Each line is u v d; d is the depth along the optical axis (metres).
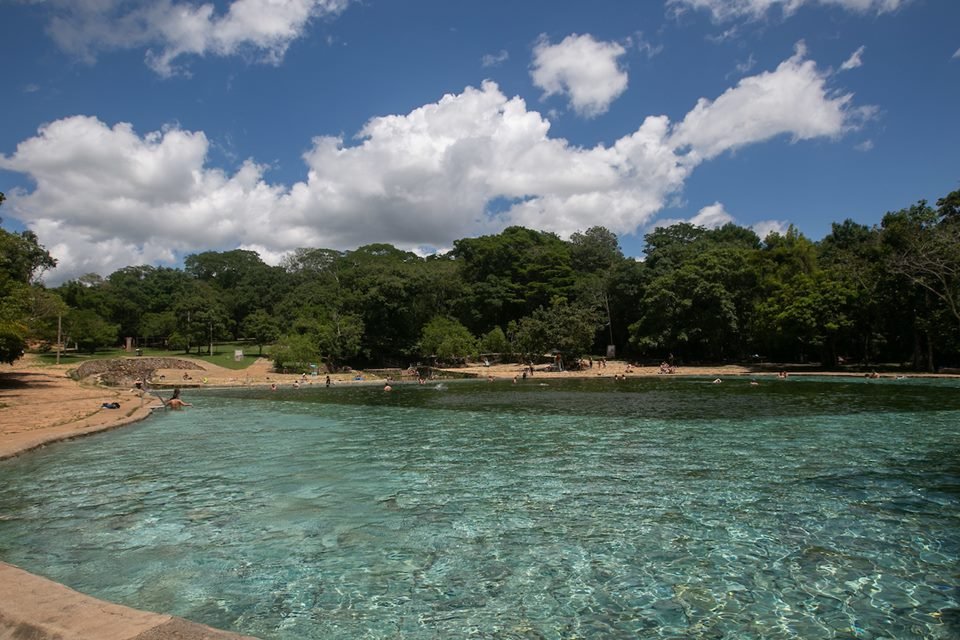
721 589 7.43
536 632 6.39
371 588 7.62
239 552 8.98
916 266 44.47
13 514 11.10
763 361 67.69
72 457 17.11
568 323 64.00
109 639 4.52
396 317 74.50
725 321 62.75
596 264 93.69
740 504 11.18
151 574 8.12
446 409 29.84
